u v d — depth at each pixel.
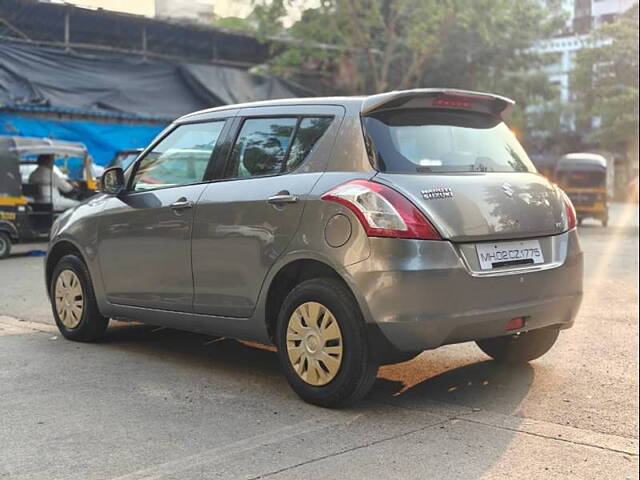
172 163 5.45
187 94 22.45
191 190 5.14
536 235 4.55
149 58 22.66
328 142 4.50
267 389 4.78
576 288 4.77
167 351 5.84
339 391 4.24
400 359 4.20
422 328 4.02
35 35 19.06
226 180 4.98
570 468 3.58
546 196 4.73
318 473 3.43
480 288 4.18
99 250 5.78
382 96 4.43
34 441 3.80
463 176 4.41
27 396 4.58
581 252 4.87
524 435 4.03
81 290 6.04
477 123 4.91
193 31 22.64
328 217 4.24
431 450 3.76
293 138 4.71
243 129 5.05
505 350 5.49
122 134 20.55
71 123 19.44
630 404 4.64
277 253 4.48
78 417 4.18
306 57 24.14
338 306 4.20
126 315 5.66
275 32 20.92
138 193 5.57
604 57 37.00
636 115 36.41
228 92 22.44
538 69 27.38
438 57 22.95
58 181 15.24
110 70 21.34
